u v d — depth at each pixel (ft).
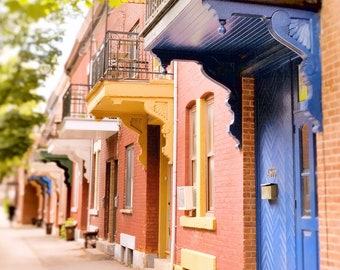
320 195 17.66
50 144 65.98
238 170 24.11
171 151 33.40
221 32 17.12
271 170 22.41
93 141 61.62
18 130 45.98
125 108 36.42
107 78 32.30
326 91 17.44
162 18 21.02
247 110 23.86
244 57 23.71
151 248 37.50
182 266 30.50
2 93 37.14
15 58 35.60
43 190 118.11
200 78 29.60
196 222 28.45
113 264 43.01
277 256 21.63
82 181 67.67
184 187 29.68
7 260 51.19
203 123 29.58
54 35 34.86
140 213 39.04
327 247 17.17
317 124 17.66
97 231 57.00
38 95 38.93
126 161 45.60
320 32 17.88
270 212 22.38
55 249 61.16
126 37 42.63
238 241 23.66
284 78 21.74
